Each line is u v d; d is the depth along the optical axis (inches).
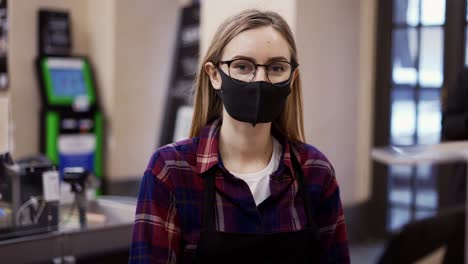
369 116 185.6
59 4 226.7
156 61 234.1
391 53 179.3
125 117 228.5
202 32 187.5
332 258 48.6
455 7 162.6
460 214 59.3
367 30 183.0
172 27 237.0
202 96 49.4
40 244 78.0
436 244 58.6
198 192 44.7
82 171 88.1
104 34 227.5
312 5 168.7
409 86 175.0
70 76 221.8
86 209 87.1
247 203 43.9
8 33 216.8
